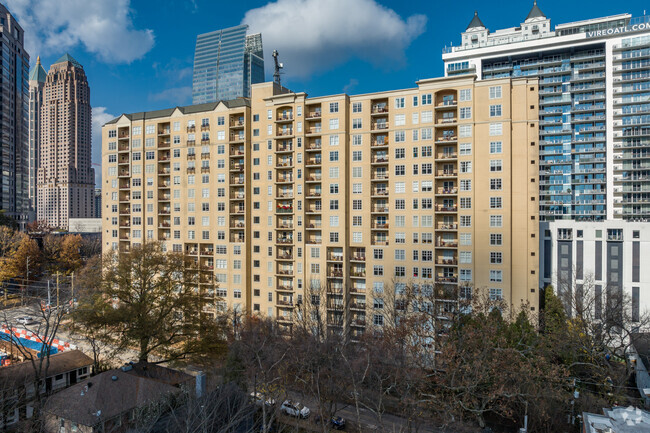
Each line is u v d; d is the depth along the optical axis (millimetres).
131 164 89312
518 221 65938
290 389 54406
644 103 114188
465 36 135250
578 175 122250
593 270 77062
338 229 73688
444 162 70250
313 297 67938
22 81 159750
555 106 124562
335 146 73812
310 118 75438
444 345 48125
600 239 76812
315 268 74750
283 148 78938
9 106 147000
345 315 70062
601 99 118688
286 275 76625
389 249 71625
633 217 114500
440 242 69312
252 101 80062
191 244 85312
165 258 63438
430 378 52625
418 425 42938
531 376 45281
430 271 69062
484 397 45469
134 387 46469
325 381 51031
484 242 66750
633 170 114500
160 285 59781
